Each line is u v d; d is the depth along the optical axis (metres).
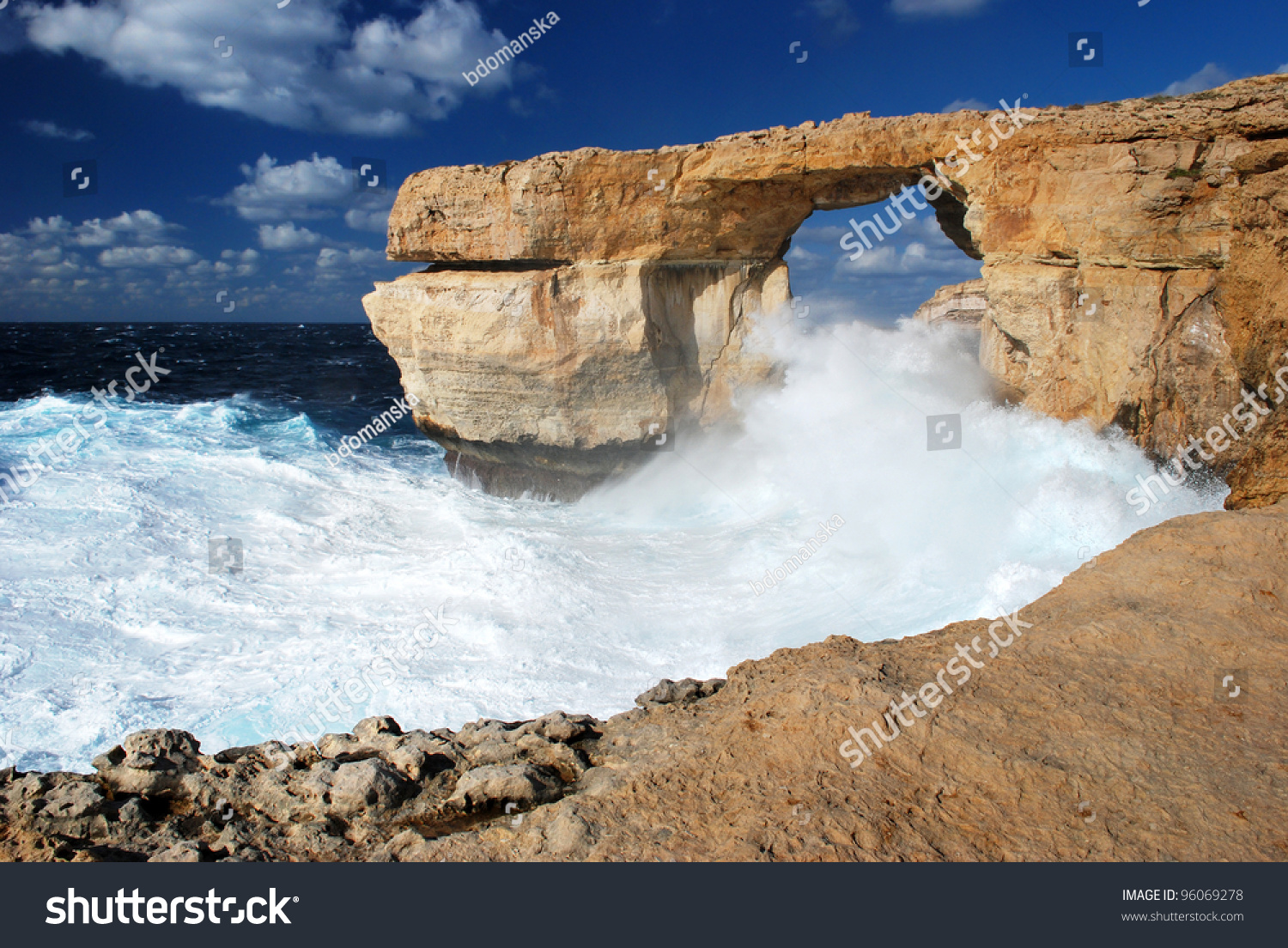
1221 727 4.80
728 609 12.12
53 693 9.80
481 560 14.48
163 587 13.06
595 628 11.59
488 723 6.18
